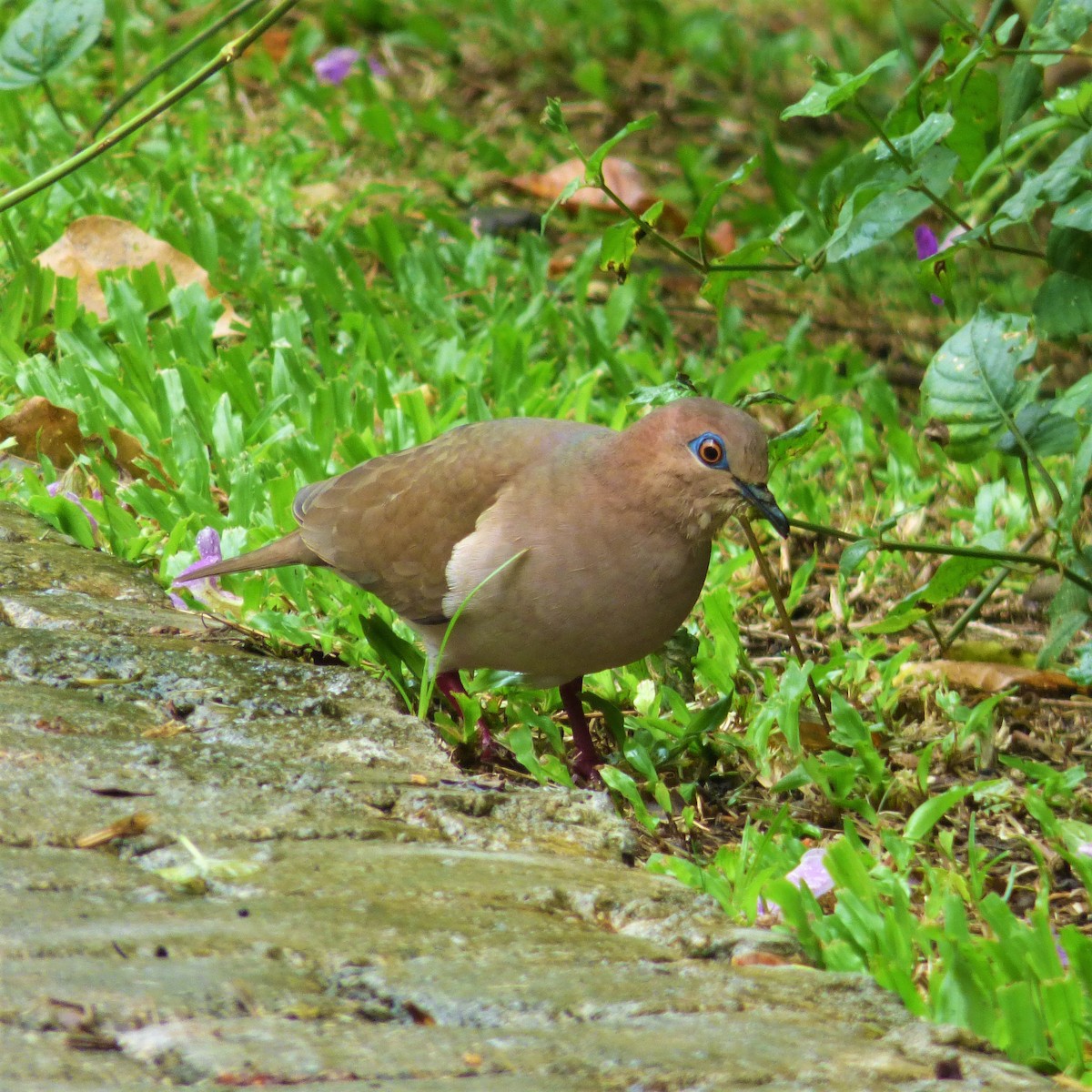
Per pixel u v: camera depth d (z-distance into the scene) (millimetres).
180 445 10859
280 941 5066
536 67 20609
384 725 7539
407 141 18062
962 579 8438
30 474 9883
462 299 14594
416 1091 4219
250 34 9820
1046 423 8836
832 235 8695
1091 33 15516
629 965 5285
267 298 13203
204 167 16125
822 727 8641
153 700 7453
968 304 15930
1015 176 12047
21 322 12391
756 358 13242
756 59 21781
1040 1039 5316
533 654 7914
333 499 8602
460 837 6449
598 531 7574
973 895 6812
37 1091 4031
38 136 15500
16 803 5965
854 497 12422
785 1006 5156
